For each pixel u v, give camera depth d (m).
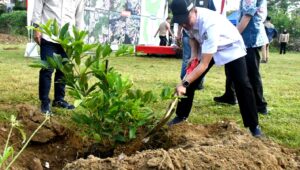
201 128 4.32
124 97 3.54
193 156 3.01
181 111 4.77
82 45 3.45
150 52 15.91
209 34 4.01
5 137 3.78
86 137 4.04
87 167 2.89
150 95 3.57
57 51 5.17
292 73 12.35
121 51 3.63
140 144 3.80
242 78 4.37
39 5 5.12
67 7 5.28
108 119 3.43
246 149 3.29
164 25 16.97
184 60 6.60
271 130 4.96
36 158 3.58
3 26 28.56
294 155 3.73
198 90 7.82
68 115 5.21
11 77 8.29
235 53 4.33
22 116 4.06
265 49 16.19
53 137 3.94
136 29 17.08
